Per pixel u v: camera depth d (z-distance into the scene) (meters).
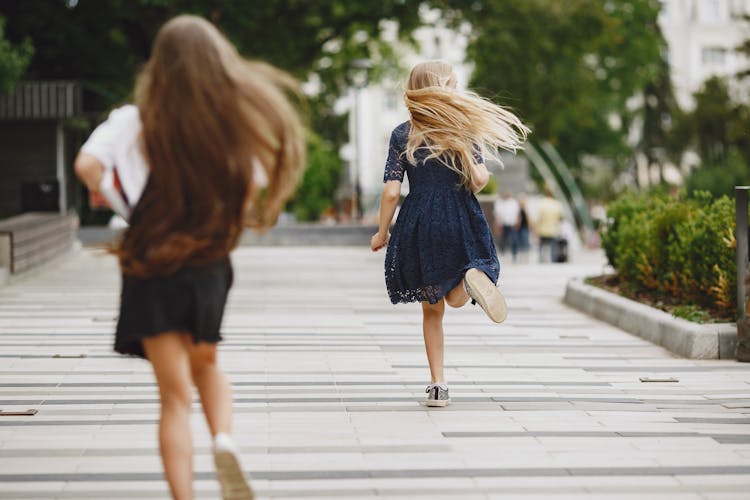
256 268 21.53
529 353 10.03
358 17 32.91
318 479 5.65
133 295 4.43
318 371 9.02
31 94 28.50
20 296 15.38
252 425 6.91
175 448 4.49
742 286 9.59
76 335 11.32
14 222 19.17
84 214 32.44
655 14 46.44
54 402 7.70
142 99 4.39
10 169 29.31
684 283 11.39
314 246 30.88
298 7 31.64
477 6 33.81
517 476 5.71
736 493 5.41
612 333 11.47
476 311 13.47
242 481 4.36
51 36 30.72
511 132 7.23
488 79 35.03
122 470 5.83
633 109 72.06
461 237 7.20
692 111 58.00
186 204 4.32
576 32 34.41
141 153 4.38
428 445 6.39
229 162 4.30
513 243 32.97
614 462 6.00
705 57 101.19
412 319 12.79
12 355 9.90
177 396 4.52
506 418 7.15
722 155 56.66
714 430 6.79
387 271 7.40
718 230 10.77
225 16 29.41
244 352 10.11
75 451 6.25
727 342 9.64
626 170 72.06
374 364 9.39
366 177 87.38
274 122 4.37
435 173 7.27
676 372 8.96
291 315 13.23
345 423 6.98
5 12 30.47
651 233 12.59
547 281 18.47
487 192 38.72
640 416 7.22
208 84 4.32
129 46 32.97
